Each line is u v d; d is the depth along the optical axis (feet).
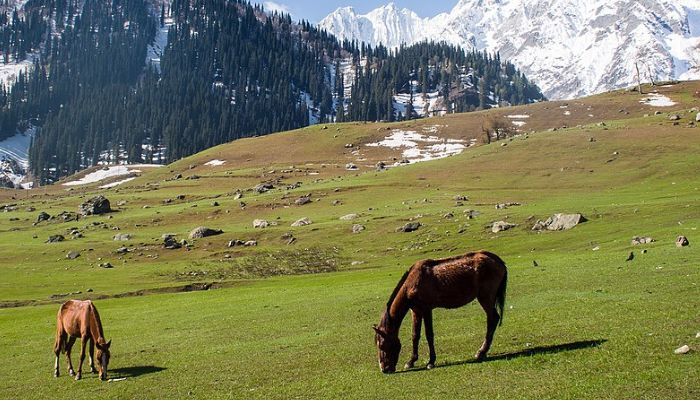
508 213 299.58
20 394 85.35
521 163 441.27
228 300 167.53
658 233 192.44
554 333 77.56
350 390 66.23
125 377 87.92
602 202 297.94
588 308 89.30
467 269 68.64
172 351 105.09
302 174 567.59
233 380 78.69
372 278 189.06
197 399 71.51
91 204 457.68
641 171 371.97
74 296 225.15
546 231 256.32
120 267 297.33
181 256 317.83
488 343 70.08
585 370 59.98
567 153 442.50
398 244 290.56
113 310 168.25
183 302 173.99
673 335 66.39
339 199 417.90
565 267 143.95
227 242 335.67
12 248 346.33
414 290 69.67
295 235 330.75
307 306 135.64
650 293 93.66
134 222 411.95
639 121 503.61
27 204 536.83
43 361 109.81
